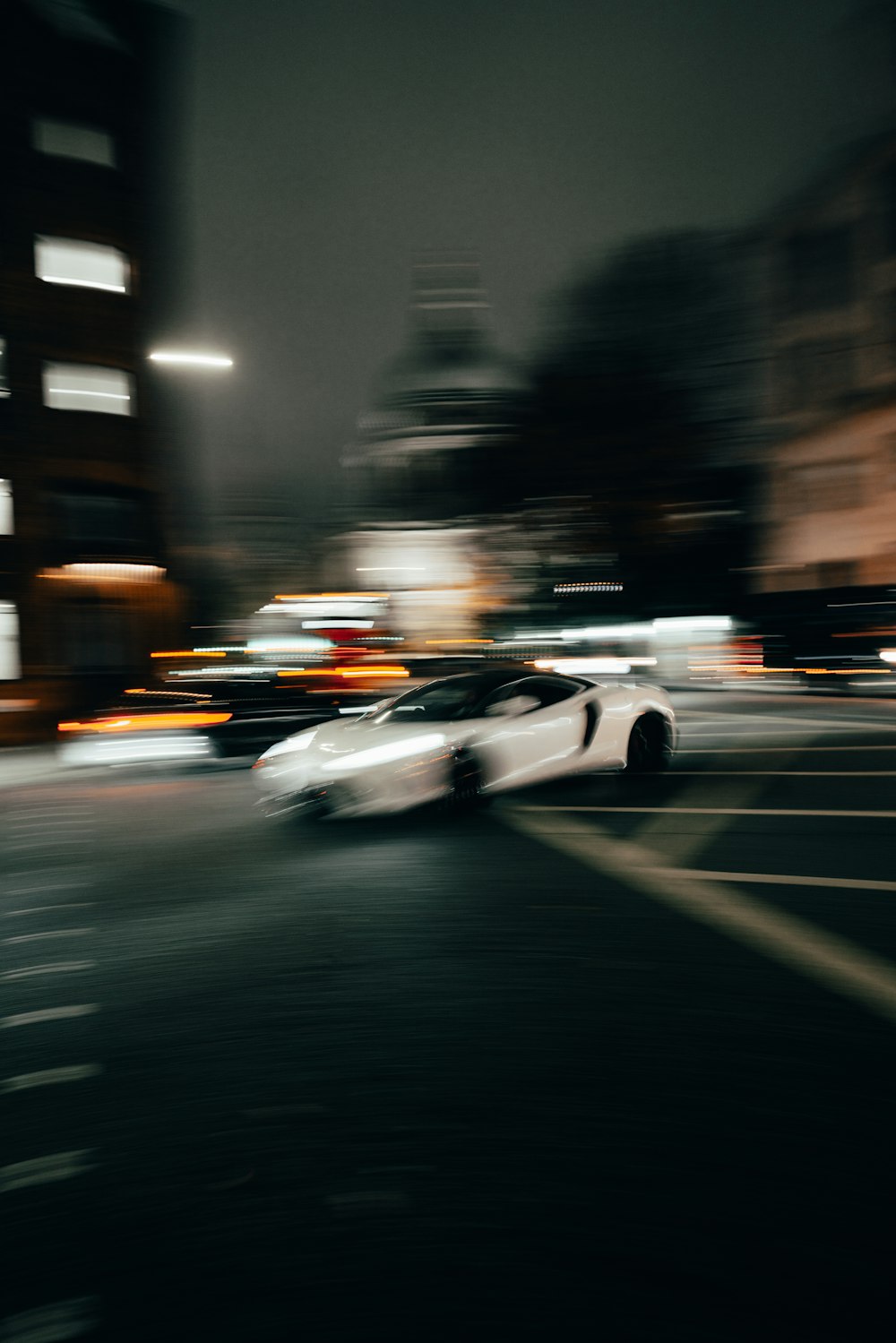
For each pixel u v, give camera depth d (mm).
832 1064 3111
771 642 25125
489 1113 2877
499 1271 2141
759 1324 1943
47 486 25156
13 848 7152
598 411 33375
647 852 6129
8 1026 3691
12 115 24859
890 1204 2344
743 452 35625
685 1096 2938
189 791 9672
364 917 4938
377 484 46688
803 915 4699
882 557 38438
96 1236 2330
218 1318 2027
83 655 25625
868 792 8008
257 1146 2734
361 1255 2217
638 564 34094
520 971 4078
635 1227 2285
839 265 40156
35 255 25156
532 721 7930
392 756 7152
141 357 26641
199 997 3920
